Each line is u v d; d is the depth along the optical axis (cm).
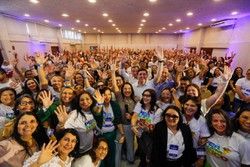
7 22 702
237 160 118
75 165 123
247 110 125
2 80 254
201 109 171
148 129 172
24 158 108
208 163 137
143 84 258
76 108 159
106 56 775
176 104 187
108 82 269
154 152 144
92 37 1853
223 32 862
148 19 776
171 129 144
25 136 112
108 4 497
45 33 1058
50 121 155
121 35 1830
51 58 589
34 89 232
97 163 145
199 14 640
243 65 669
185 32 1540
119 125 197
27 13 641
